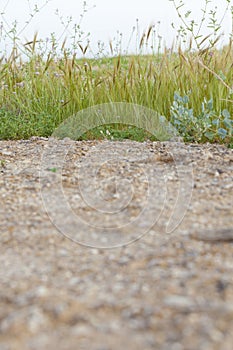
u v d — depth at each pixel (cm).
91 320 189
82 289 212
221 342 174
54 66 608
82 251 249
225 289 208
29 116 558
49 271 230
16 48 606
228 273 221
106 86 564
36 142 479
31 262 240
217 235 255
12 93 594
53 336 180
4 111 555
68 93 573
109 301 201
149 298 203
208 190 320
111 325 185
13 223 284
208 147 432
